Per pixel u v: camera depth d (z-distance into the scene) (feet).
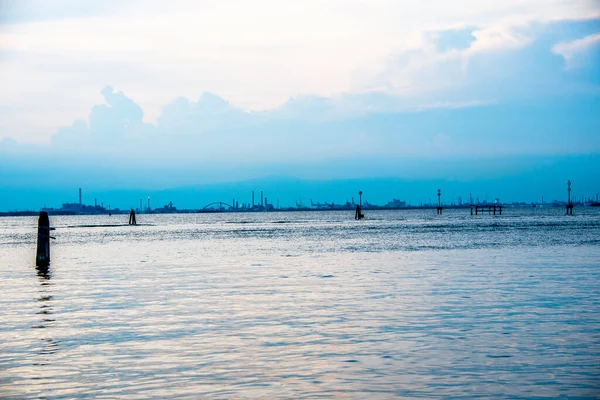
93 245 250.57
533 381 47.65
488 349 57.00
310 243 240.32
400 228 396.57
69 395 45.65
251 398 44.55
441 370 50.62
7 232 481.46
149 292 98.68
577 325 67.10
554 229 332.80
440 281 106.93
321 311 78.18
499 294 90.27
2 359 55.52
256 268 137.90
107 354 57.06
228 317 74.95
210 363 53.62
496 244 209.97
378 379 48.42
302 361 53.83
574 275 112.98
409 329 66.13
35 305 85.97
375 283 105.70
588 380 47.80
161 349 58.75
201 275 124.57
